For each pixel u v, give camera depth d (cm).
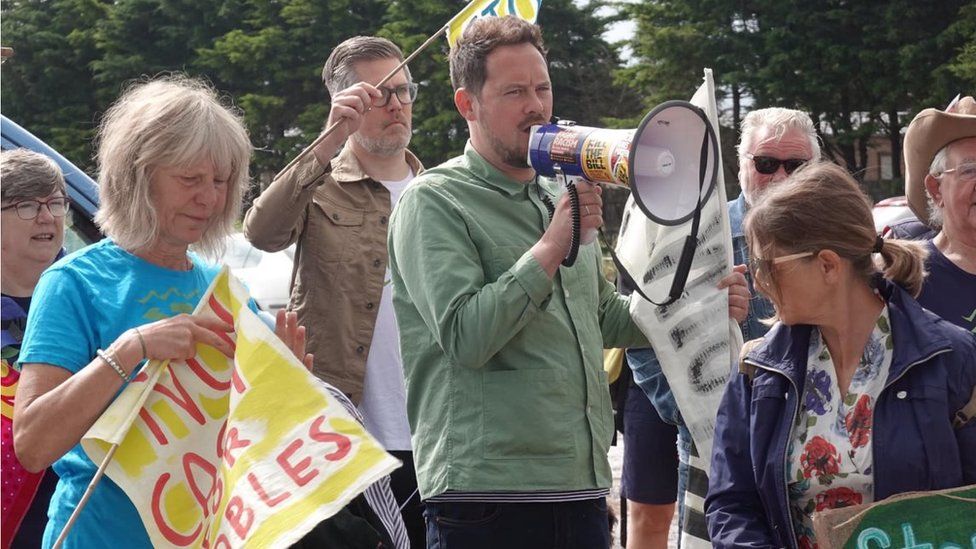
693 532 397
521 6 443
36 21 4734
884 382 265
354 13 4341
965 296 359
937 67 3231
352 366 423
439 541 330
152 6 4591
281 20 4425
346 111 413
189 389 271
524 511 322
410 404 339
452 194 333
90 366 260
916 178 385
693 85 3747
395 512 281
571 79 4266
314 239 431
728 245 377
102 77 4531
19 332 342
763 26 3553
